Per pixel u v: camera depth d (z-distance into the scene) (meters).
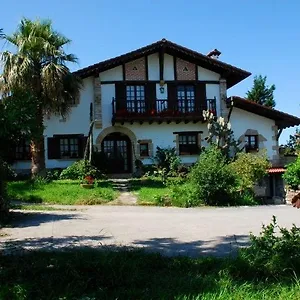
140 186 20.17
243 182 18.25
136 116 24.78
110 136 25.92
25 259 6.40
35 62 20.39
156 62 25.73
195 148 26.00
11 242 8.34
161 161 24.77
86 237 9.08
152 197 17.12
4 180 12.20
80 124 24.94
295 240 6.09
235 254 6.96
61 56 21.05
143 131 25.59
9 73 19.67
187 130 25.92
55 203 16.56
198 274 5.65
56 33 21.31
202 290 4.93
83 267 5.74
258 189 19.64
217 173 16.66
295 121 26.33
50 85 19.91
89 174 22.00
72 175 22.17
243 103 25.86
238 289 4.96
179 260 6.38
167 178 21.61
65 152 24.84
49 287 5.09
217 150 20.08
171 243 8.34
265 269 5.59
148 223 11.26
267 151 26.27
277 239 6.14
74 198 17.11
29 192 17.70
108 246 7.83
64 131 24.77
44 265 5.97
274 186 23.12
